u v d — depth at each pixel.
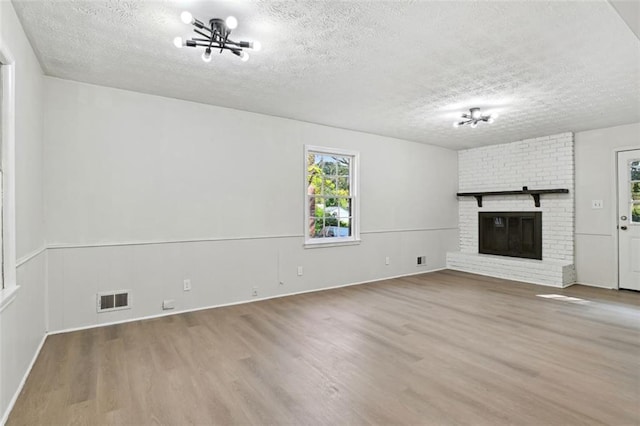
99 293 3.50
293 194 4.82
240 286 4.36
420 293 4.87
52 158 3.28
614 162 5.09
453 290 5.05
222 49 2.52
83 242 3.43
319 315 3.86
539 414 1.98
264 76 3.30
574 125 5.05
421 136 5.85
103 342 3.06
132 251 3.68
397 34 2.51
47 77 3.27
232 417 1.97
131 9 2.21
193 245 4.04
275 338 3.16
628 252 4.98
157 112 3.83
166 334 3.26
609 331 3.32
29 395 2.19
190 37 2.56
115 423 1.91
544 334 3.25
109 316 3.55
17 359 2.24
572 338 3.14
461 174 7.01
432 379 2.40
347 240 5.38
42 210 3.16
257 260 4.50
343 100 3.99
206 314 3.88
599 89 3.59
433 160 6.62
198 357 2.75
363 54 2.83
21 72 2.42
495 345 2.99
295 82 3.45
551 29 2.43
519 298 4.59
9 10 2.10
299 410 2.03
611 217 5.12
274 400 2.14
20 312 2.34
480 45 2.67
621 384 2.31
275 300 4.49
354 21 2.34
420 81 3.41
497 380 2.38
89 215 3.46
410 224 6.25
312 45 2.68
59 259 3.31
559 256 5.63
